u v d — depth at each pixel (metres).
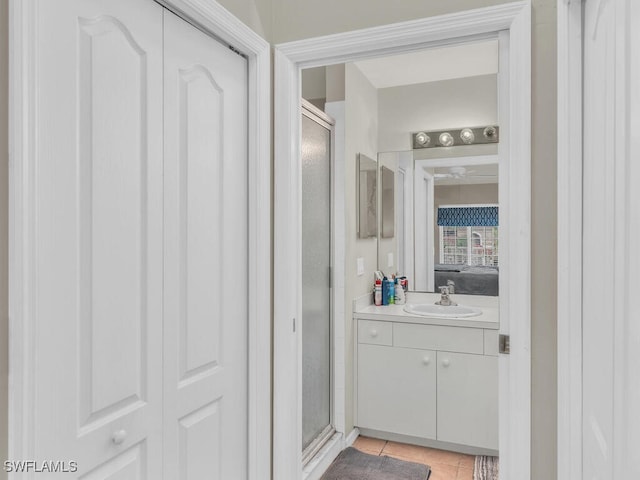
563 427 1.31
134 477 1.22
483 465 2.61
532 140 1.44
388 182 3.39
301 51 1.76
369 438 3.02
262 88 1.73
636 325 0.75
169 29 1.34
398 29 1.61
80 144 1.06
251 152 1.72
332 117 2.92
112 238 1.14
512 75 1.46
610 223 0.93
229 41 1.59
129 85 1.20
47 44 0.97
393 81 3.31
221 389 1.57
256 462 1.71
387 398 2.90
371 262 3.36
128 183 1.19
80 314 1.06
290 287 1.80
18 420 0.90
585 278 1.24
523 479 1.44
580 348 1.28
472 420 2.70
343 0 1.71
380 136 3.43
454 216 3.24
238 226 1.67
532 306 1.44
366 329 2.95
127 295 1.19
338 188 2.90
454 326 2.73
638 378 0.73
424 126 3.32
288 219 1.79
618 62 0.86
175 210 1.36
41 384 0.95
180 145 1.39
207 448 1.50
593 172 1.13
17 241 0.90
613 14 0.90
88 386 1.07
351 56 1.76
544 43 1.43
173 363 1.35
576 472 1.28
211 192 1.52
